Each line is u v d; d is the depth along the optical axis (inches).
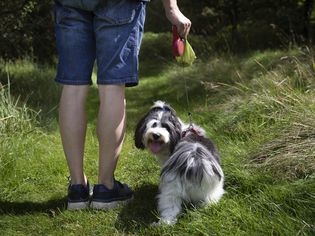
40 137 186.5
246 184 127.6
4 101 198.2
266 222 106.7
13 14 278.5
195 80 315.9
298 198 116.3
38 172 152.5
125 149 180.9
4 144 162.6
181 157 114.7
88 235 111.3
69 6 116.3
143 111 277.3
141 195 134.8
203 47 449.4
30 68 337.7
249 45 446.6
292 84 208.1
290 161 133.5
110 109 117.3
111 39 114.3
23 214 122.7
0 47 298.0
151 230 110.3
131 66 116.3
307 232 102.0
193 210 116.6
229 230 106.2
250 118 184.1
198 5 511.8
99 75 117.1
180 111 251.6
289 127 155.7
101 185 123.0
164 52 581.6
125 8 114.0
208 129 189.9
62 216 119.8
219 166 118.3
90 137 198.4
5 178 144.6
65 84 119.5
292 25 429.1
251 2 460.4
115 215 120.6
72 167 123.5
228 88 254.8
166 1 121.3
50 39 340.2
